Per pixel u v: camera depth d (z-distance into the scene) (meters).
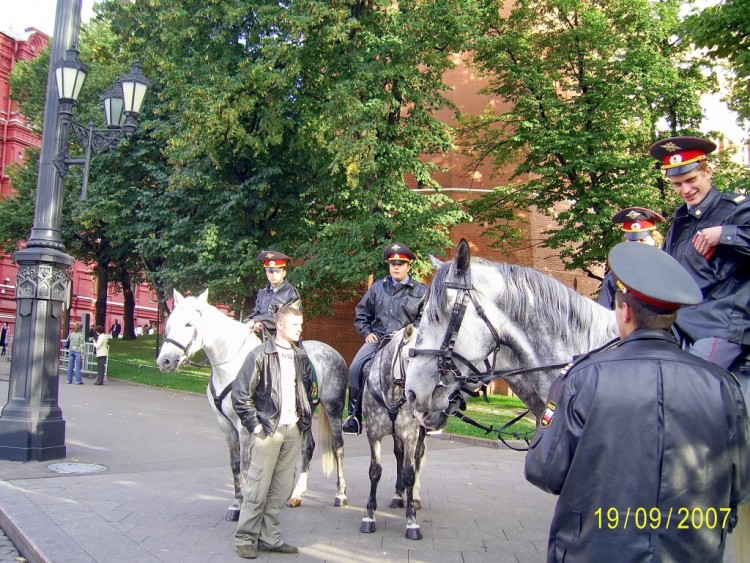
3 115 40.91
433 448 12.24
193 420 14.35
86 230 30.36
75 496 7.05
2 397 16.33
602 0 19.27
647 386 2.26
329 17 17.20
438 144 19.33
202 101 17.66
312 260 18.36
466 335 4.10
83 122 24.97
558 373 3.94
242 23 18.91
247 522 5.29
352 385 6.98
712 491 2.18
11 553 5.57
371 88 17.14
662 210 17.70
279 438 5.39
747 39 11.84
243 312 20.91
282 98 18.75
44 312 9.39
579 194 18.84
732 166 18.16
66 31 10.10
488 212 21.19
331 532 6.14
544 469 2.37
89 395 17.98
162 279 21.08
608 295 4.68
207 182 19.56
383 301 7.23
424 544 5.79
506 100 20.33
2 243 33.81
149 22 20.30
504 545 5.81
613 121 17.83
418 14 17.06
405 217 17.70
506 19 21.33
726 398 2.26
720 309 3.38
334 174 18.53
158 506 6.80
